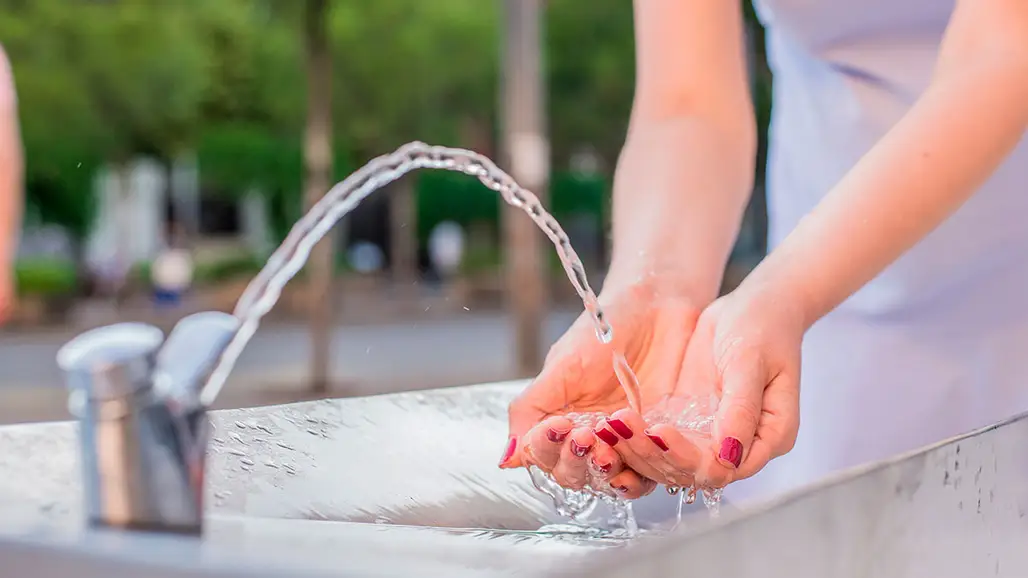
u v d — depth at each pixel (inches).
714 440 33.1
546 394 37.8
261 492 33.8
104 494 22.4
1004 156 38.7
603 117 589.9
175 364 22.9
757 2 59.6
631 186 47.0
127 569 17.9
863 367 53.1
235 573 16.7
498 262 693.3
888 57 52.7
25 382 290.0
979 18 40.2
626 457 33.0
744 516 17.8
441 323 496.4
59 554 18.8
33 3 455.8
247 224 806.5
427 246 756.6
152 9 473.7
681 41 48.1
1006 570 27.9
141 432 22.3
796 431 34.7
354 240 751.1
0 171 79.1
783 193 58.9
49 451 33.2
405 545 24.2
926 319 51.8
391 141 543.2
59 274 534.0
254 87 499.8
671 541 16.3
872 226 37.5
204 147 635.5
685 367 38.8
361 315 532.4
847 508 20.6
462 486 37.3
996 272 50.3
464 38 498.0
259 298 28.3
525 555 23.5
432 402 41.7
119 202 685.3
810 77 56.2
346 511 34.0
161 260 583.8
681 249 42.8
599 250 733.9
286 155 642.2
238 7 486.6
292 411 38.1
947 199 37.9
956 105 38.5
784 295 36.9
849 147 54.2
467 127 639.1
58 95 463.2
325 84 293.0
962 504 25.4
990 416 51.3
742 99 48.8
